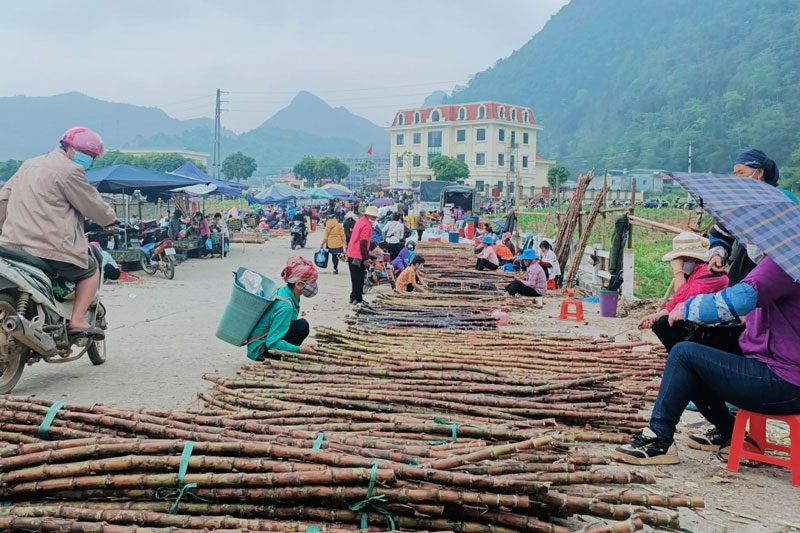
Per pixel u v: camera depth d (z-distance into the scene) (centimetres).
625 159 14400
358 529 303
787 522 358
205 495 314
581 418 481
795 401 392
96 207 613
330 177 11238
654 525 314
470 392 514
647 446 431
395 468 312
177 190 2258
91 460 328
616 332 937
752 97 14688
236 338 633
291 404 475
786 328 387
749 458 421
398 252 1638
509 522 307
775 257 354
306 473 308
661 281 1661
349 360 596
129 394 585
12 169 6806
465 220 3253
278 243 2986
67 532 298
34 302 590
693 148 13262
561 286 1551
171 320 985
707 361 409
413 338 714
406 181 11100
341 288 1448
